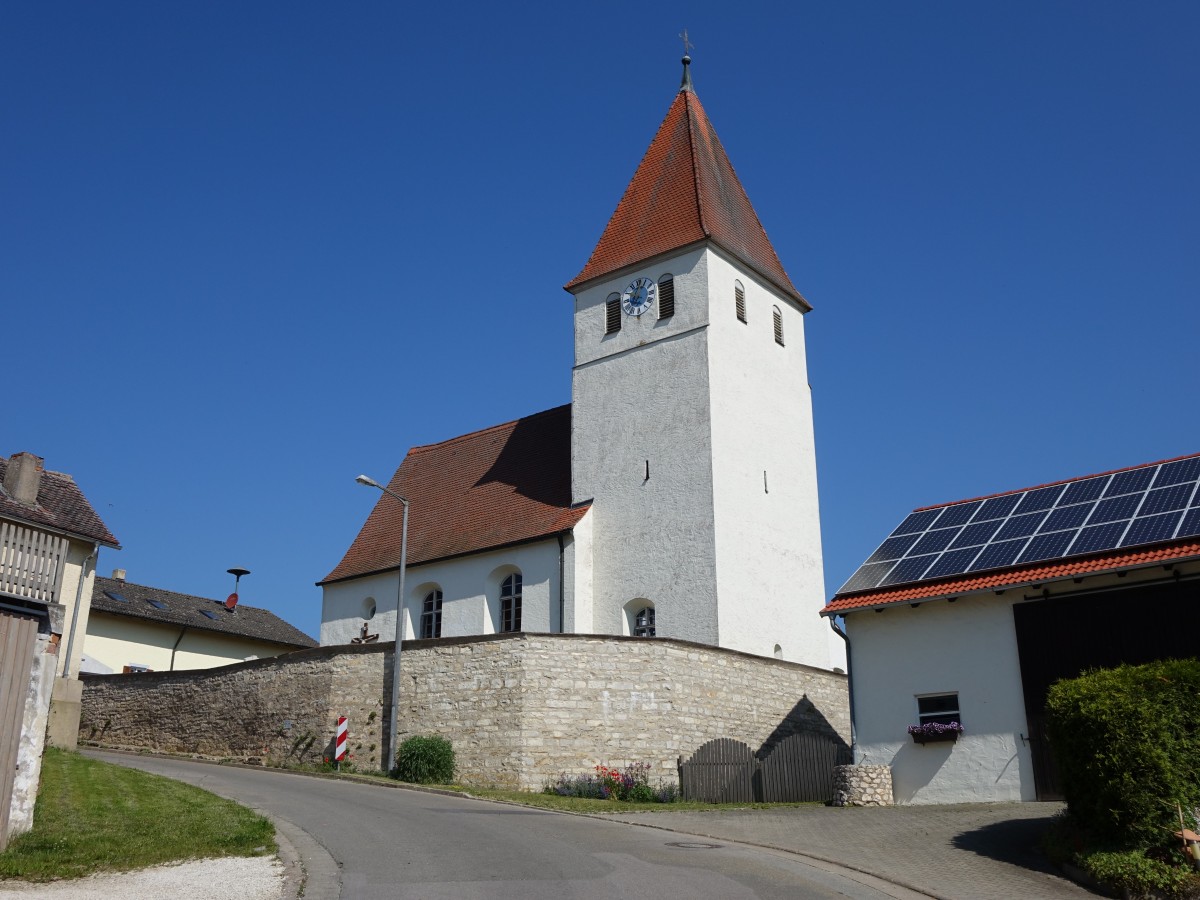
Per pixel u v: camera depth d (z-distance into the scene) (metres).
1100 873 14.84
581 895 13.76
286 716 32.81
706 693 30.95
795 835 19.83
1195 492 24.17
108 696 38.06
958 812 22.14
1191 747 15.73
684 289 40.44
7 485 33.06
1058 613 23.78
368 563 45.84
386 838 18.06
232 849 16.55
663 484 38.59
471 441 49.50
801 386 43.69
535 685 28.55
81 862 15.26
